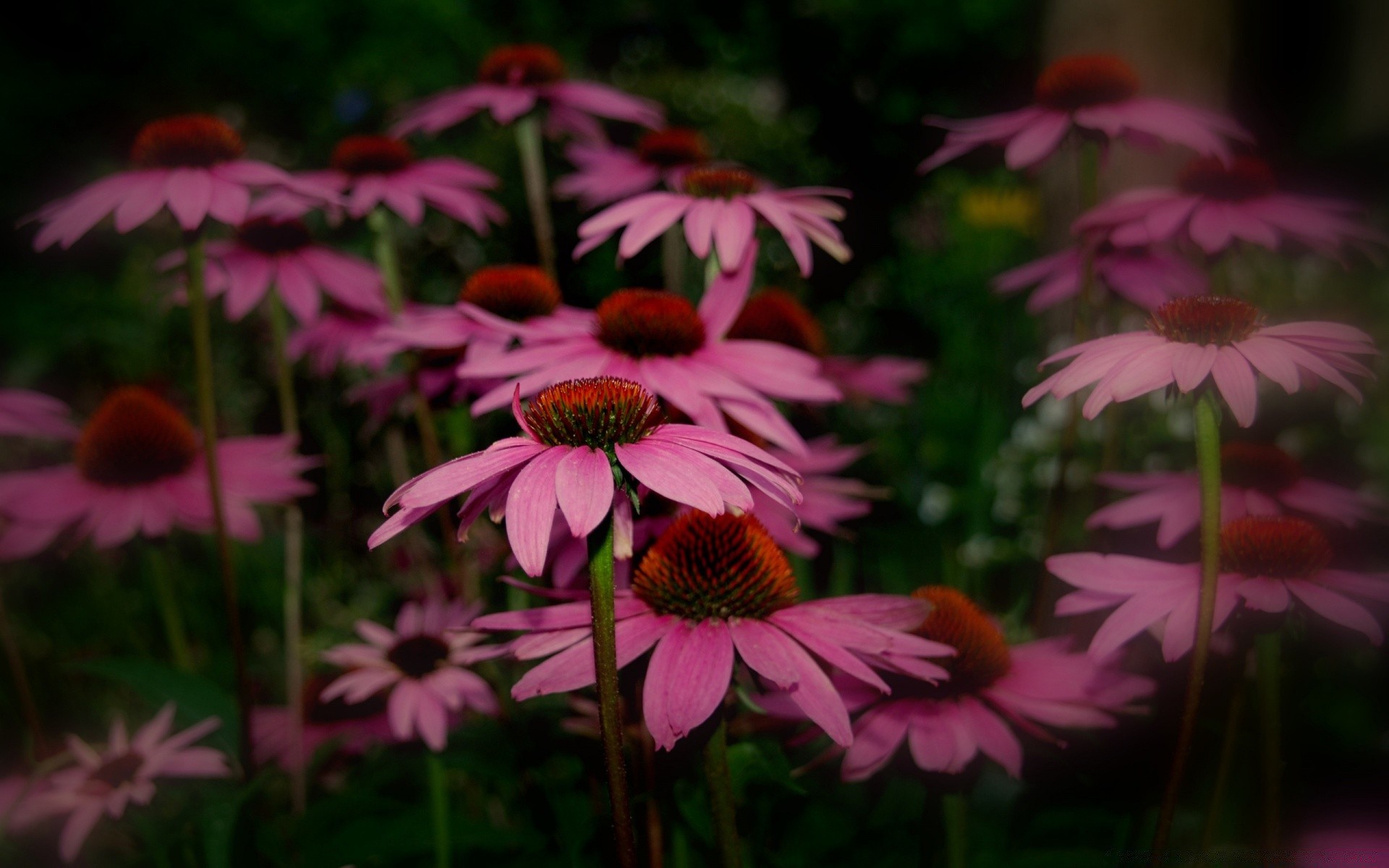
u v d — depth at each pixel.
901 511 0.94
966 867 0.55
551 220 1.08
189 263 0.56
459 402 0.59
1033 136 0.63
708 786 0.46
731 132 1.54
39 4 2.21
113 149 2.16
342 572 0.87
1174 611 0.48
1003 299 1.09
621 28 2.06
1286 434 0.78
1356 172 1.50
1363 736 0.63
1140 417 0.81
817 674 0.46
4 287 1.62
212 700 0.56
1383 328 1.04
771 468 0.45
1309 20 1.60
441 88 1.82
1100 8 1.06
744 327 0.66
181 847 0.56
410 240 0.97
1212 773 0.56
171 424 0.62
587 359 0.53
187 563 0.89
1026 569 0.81
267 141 1.81
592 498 0.43
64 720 0.76
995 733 0.49
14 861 0.55
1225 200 0.61
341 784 0.61
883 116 2.24
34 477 0.61
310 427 0.87
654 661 0.47
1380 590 0.49
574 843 0.52
